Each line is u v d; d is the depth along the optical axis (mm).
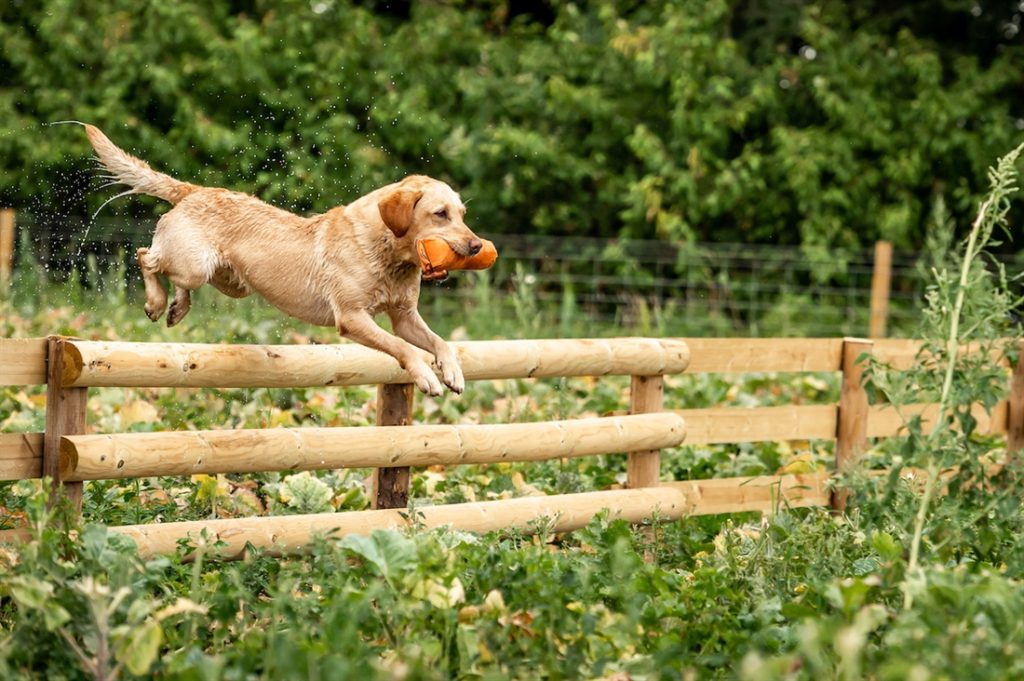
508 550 7320
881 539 7164
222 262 7680
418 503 9172
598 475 10797
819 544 7598
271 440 8031
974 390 7184
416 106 26031
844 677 5484
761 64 28375
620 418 9539
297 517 8062
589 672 5988
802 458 11445
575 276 25344
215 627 6516
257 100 25422
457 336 18016
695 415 10617
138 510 8305
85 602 5840
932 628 5590
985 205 7332
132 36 25750
